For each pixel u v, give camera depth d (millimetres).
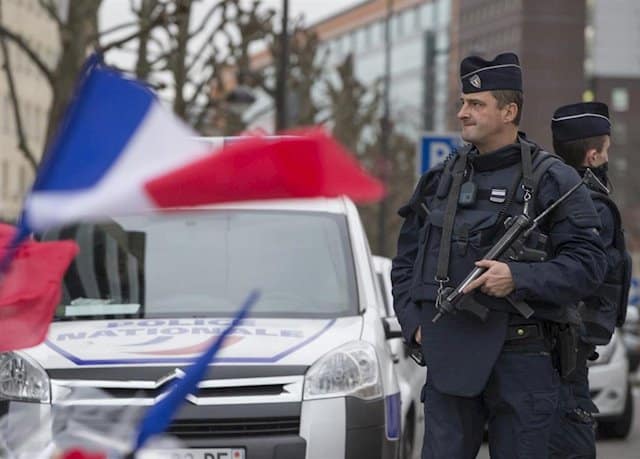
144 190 2246
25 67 56812
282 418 6836
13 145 55531
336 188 2271
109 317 7492
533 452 5496
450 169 5668
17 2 54406
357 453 6945
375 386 7117
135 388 6727
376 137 47875
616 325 6680
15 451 3283
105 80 2246
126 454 3023
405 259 5875
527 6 86625
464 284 5336
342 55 88688
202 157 2246
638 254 71062
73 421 3135
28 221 2246
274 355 6965
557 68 86938
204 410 6742
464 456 5590
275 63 29578
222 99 23281
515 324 5457
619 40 79938
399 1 83500
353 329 7395
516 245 5410
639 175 77500
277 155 2240
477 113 5559
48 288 2594
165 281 7680
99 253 7773
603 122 7059
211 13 21562
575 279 5375
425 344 5574
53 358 6863
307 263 7891
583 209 5496
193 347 6953
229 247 7891
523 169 5504
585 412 6254
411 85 81688
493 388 5512
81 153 2240
